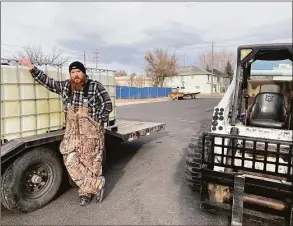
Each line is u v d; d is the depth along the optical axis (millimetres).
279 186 2873
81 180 3645
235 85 3760
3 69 3418
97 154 3693
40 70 3672
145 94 38875
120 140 5234
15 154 3238
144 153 6535
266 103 3836
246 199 3070
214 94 53906
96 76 5105
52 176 3805
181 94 33844
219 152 3439
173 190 4270
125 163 5699
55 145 3848
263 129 3375
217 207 3215
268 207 2994
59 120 4215
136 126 6457
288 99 3990
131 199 3941
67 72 4320
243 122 3783
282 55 4109
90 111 3615
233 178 3111
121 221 3328
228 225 3244
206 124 5215
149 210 3611
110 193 4148
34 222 3289
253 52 3654
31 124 3787
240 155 3371
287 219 2877
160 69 53219
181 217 3430
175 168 5379
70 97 3592
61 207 3680
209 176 3244
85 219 3367
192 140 4098
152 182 4617
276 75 4582
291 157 2957
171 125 11102
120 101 30375
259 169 3131
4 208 3641
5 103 3455
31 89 3773
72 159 3592
